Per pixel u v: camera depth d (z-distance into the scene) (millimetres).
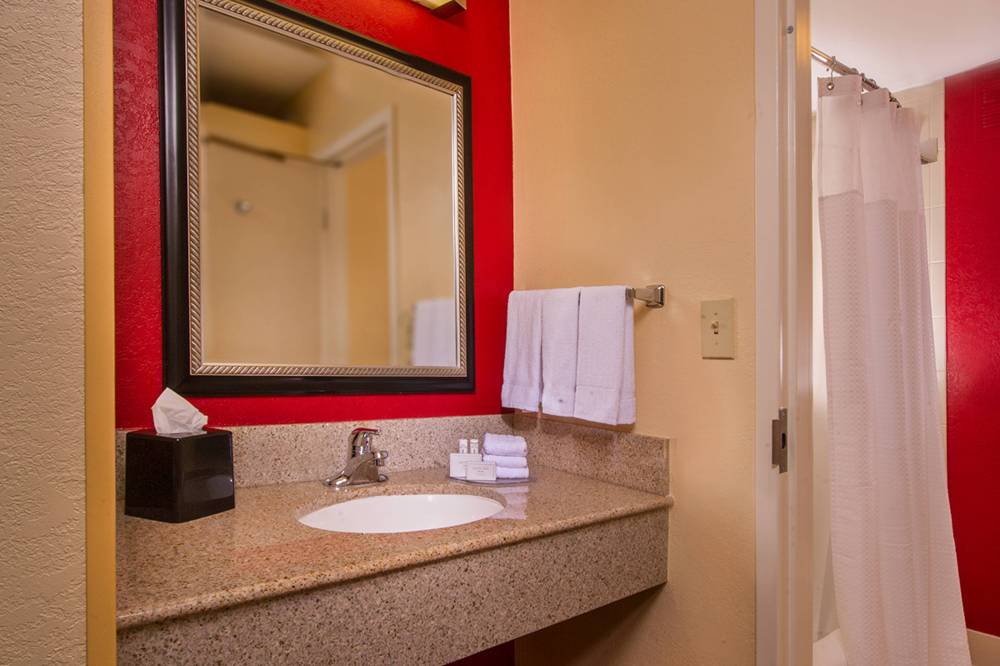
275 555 810
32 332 478
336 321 1319
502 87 1661
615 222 1356
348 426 1311
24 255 475
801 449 1079
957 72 2271
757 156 1071
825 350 1479
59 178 494
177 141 1117
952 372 2260
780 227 1043
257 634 705
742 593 1077
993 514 2152
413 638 833
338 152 1335
